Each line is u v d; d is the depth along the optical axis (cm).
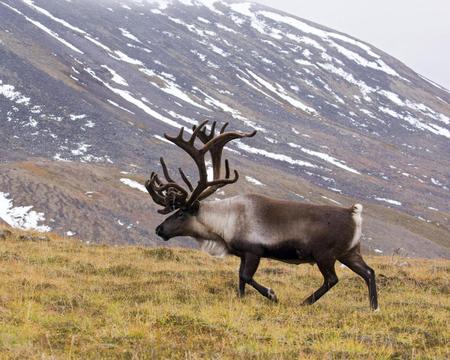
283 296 3678
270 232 3456
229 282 3947
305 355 2270
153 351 2270
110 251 5306
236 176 3669
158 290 3553
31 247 5116
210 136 3909
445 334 2680
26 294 3241
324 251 3369
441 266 5400
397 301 3600
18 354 2183
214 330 2597
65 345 2323
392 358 2314
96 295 3338
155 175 3781
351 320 2950
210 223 3634
